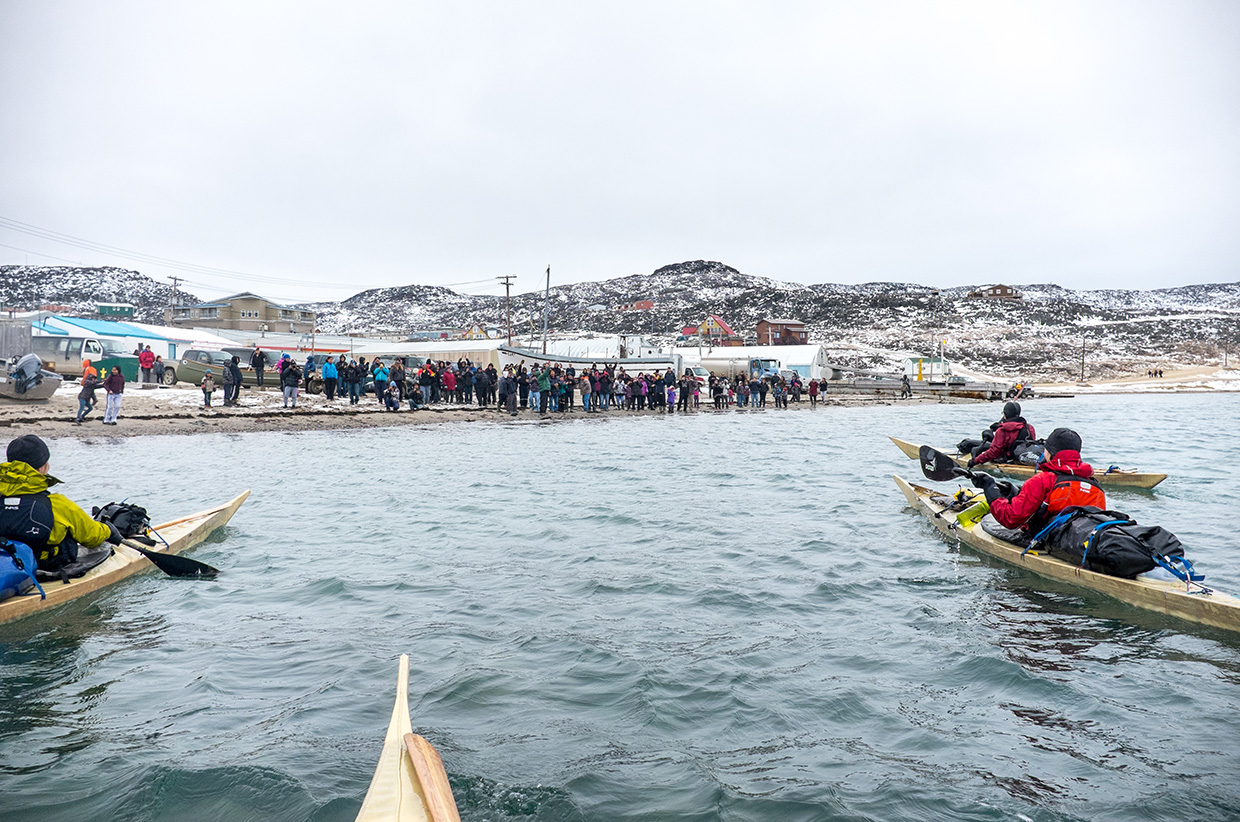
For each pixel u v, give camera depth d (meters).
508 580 7.48
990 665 5.25
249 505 11.59
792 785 3.69
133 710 4.52
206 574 7.56
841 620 6.27
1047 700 4.71
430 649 5.55
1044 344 134.25
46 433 20.72
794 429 29.52
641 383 39.88
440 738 4.16
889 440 24.31
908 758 3.99
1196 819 3.41
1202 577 6.50
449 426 27.67
